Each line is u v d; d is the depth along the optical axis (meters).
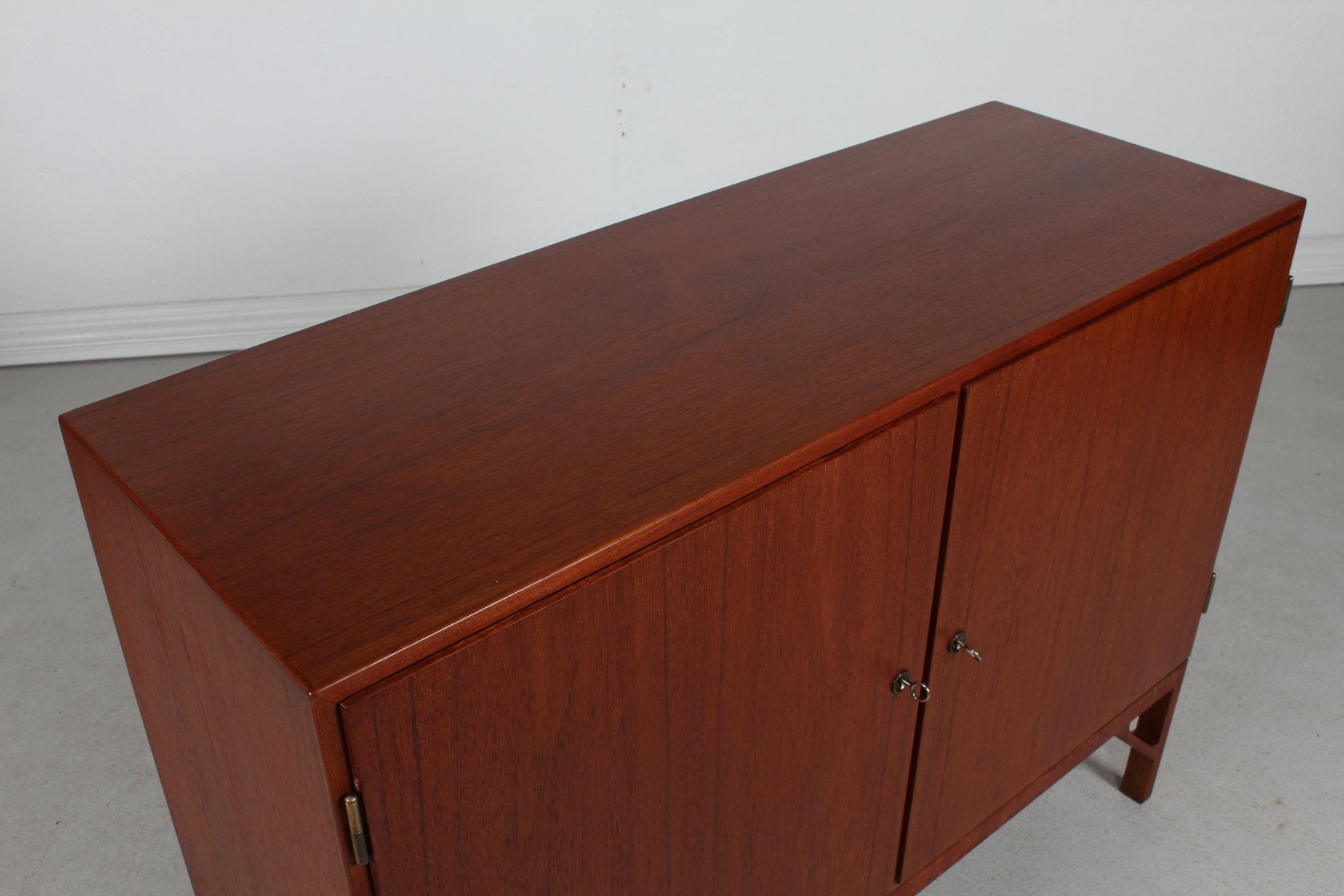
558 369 1.03
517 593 0.79
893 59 2.74
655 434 0.94
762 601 0.97
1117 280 1.14
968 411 1.04
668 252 1.22
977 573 1.17
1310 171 2.98
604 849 0.97
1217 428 1.38
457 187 2.70
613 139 2.71
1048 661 1.37
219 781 1.04
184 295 2.72
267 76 2.47
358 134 2.58
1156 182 1.34
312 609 0.78
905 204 1.31
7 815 1.71
